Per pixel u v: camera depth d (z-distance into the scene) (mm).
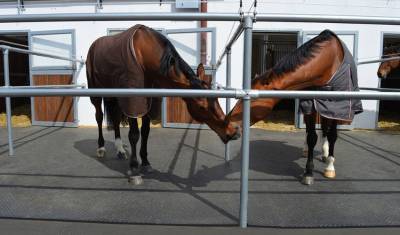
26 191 2369
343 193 2348
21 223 1837
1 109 6613
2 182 2578
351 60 2514
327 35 2469
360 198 2250
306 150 3430
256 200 2184
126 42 2383
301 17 1664
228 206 2072
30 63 5516
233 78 5312
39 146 3912
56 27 5512
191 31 5074
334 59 2424
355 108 2498
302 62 2312
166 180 2615
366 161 3283
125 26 5402
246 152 1729
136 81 2340
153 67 2330
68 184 2523
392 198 2258
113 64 2514
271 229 1764
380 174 2832
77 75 5418
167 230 1745
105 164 3109
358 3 5281
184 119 5191
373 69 5336
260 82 2246
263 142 4250
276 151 3729
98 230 1749
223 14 1667
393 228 1804
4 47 3227
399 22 1672
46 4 5516
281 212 1987
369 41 5324
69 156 3420
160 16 1658
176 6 5203
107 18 1666
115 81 2514
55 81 5457
